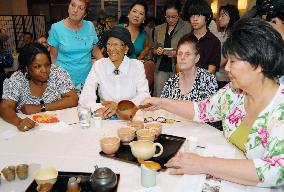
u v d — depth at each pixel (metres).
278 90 1.23
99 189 1.06
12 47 7.12
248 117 1.40
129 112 1.77
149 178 1.12
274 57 1.08
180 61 2.13
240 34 1.10
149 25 5.18
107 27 6.04
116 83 2.30
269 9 1.74
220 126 2.00
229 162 1.13
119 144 1.41
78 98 2.28
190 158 1.20
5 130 1.71
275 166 1.05
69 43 2.82
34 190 1.08
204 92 2.18
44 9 8.85
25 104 2.05
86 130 1.70
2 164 1.31
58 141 1.55
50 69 2.15
